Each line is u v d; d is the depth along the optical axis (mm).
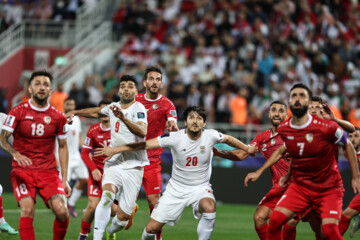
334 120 23016
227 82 58281
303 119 22078
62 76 65438
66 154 24312
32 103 23500
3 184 51969
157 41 67250
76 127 37594
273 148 26578
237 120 55188
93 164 28656
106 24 70000
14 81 67938
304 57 62688
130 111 25656
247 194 50344
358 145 28594
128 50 65938
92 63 67562
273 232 22656
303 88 21891
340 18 67812
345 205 48500
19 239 28484
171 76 60281
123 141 25672
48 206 23703
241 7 66125
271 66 61188
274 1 67625
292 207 22547
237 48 63344
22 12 71938
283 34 64188
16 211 39531
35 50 68875
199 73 62625
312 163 22172
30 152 23406
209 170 25234
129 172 25906
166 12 71000
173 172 25078
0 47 68500
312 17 66312
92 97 60469
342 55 63656
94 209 27969
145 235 24938
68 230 32594
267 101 55969
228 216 42719
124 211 26109
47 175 23547
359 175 22375
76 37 70500
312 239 33031
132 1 72438
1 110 56062
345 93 59688
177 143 24234
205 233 24234
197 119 23828
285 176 23828
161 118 29438
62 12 71375
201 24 67688
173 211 24734
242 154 26219
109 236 27547
